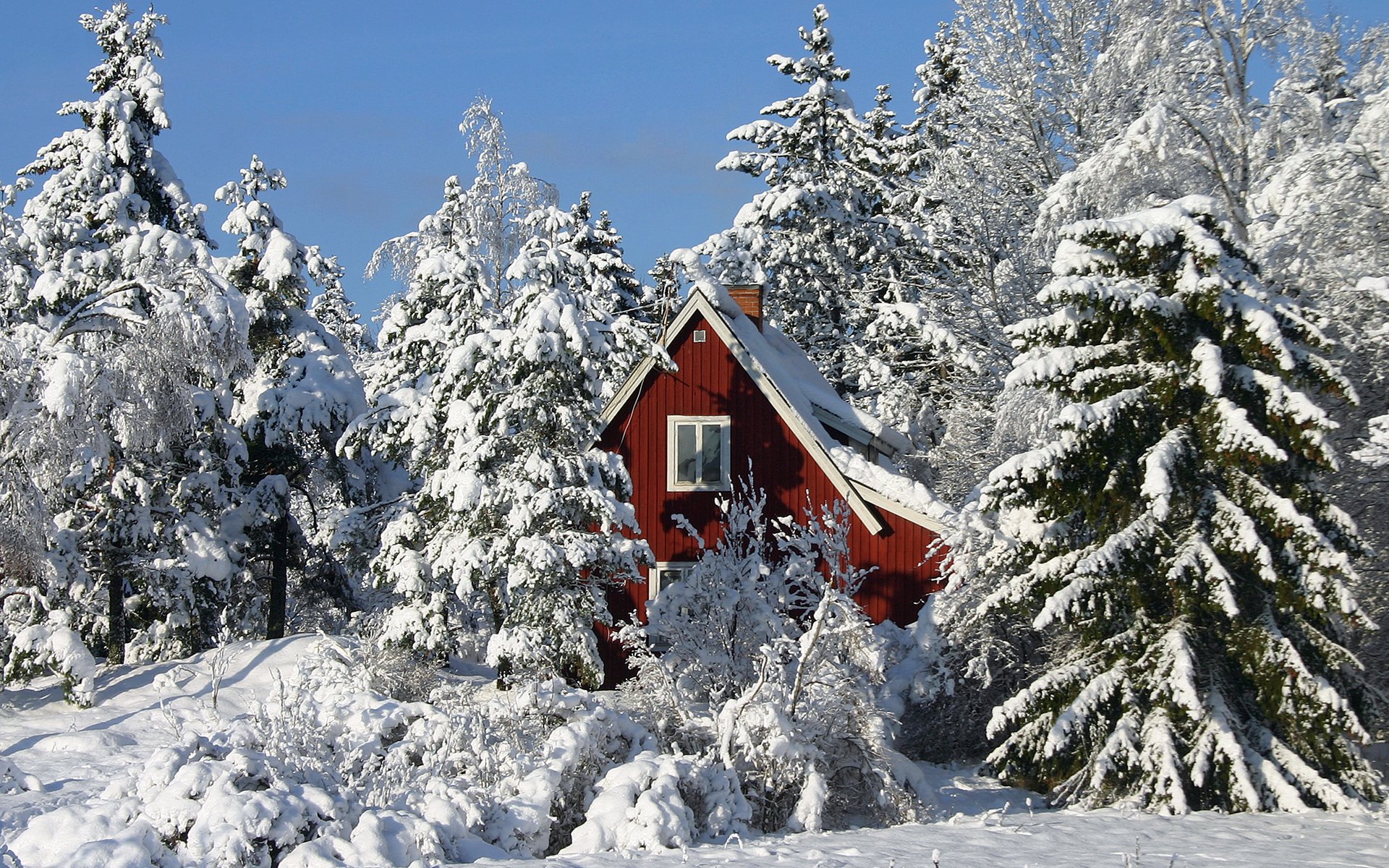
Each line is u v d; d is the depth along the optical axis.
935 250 34.06
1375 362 20.22
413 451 26.08
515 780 13.47
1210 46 26.02
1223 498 16.50
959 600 20.38
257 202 33.91
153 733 21.28
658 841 12.62
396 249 28.22
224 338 26.16
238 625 34.97
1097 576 16.94
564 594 23.61
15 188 33.72
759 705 15.73
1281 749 16.22
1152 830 14.38
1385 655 18.48
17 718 22.56
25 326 28.17
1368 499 19.52
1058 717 17.22
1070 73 30.98
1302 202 21.66
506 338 23.45
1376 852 12.75
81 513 28.09
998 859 12.05
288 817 10.80
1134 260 17.28
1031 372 17.28
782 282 41.72
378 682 22.92
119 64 33.84
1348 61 26.12
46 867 9.73
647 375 28.28
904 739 21.25
